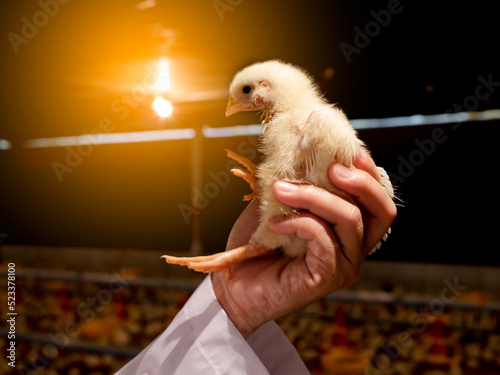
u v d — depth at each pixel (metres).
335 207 0.51
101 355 2.33
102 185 4.74
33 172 4.72
